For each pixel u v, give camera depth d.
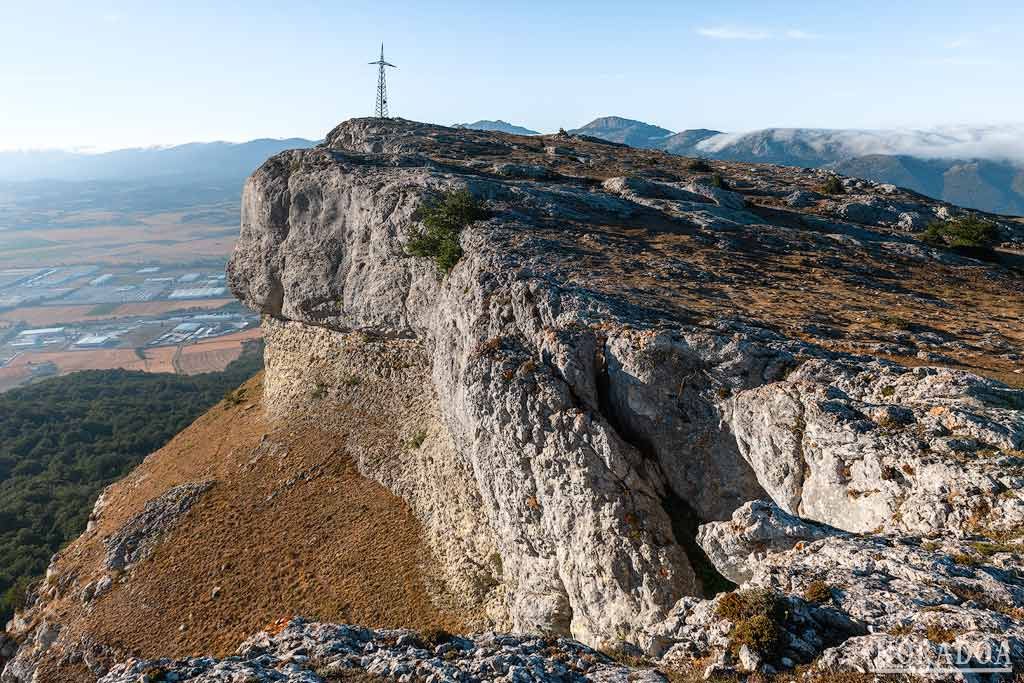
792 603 13.21
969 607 11.86
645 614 24.06
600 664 13.55
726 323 27.25
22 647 44.34
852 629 12.34
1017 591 12.04
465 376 31.53
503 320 32.59
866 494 18.00
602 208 52.88
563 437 26.98
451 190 50.12
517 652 14.00
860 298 34.47
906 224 62.94
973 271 44.91
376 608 37.19
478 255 37.72
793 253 45.03
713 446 24.48
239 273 66.19
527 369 28.97
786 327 27.45
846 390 21.58
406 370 51.22
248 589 40.41
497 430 29.92
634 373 26.19
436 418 45.59
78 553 50.34
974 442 17.02
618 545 25.00
